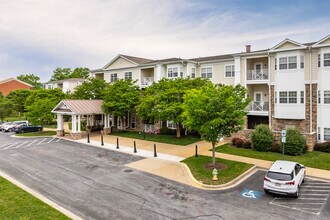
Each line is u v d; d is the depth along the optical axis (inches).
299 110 898.1
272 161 706.2
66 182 556.7
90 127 1301.7
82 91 1414.9
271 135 815.7
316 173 601.0
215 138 635.5
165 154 804.0
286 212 412.5
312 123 882.8
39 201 441.4
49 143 1019.9
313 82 874.8
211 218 392.8
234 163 677.9
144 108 1047.0
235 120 613.9
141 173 621.0
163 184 545.6
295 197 469.4
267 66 1074.7
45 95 1636.3
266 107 1014.4
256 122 1120.2
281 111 935.7
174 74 1247.5
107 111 1197.7
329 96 846.5
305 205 438.6
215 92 645.3
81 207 430.3
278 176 472.1
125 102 1199.6
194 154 794.8
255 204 444.5
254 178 584.1
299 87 895.7
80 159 759.7
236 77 1068.5
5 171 637.9
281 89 933.2
